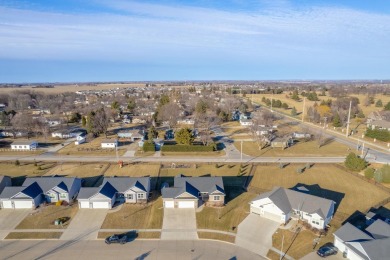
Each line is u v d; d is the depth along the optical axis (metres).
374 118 120.94
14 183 58.88
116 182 52.16
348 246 35.22
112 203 48.97
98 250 37.75
